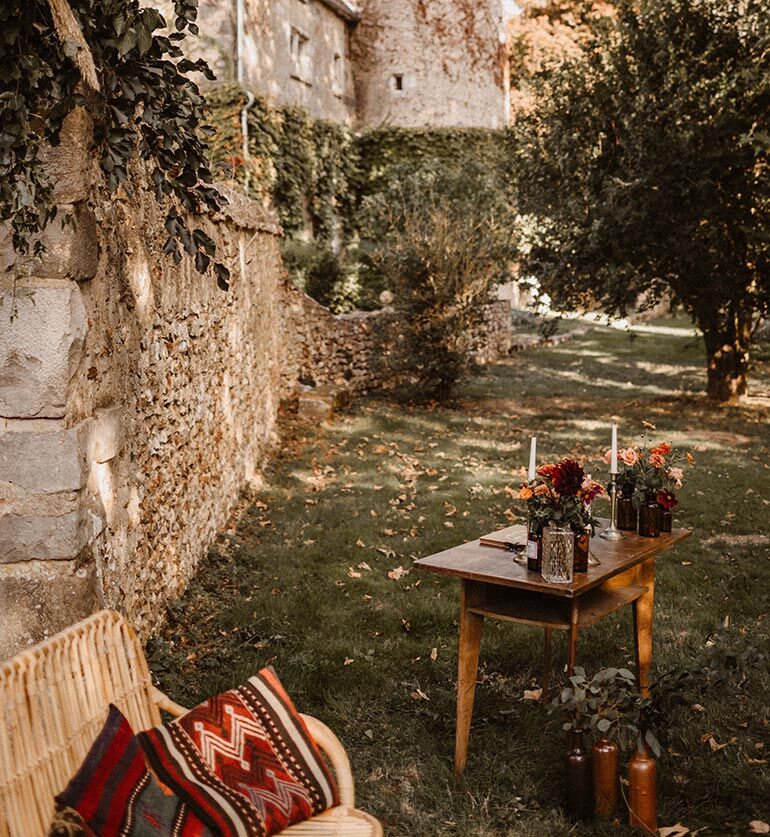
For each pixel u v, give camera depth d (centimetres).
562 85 1313
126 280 467
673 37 1208
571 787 355
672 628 542
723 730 416
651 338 2362
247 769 275
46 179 343
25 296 354
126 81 374
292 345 1283
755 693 449
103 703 280
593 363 1920
